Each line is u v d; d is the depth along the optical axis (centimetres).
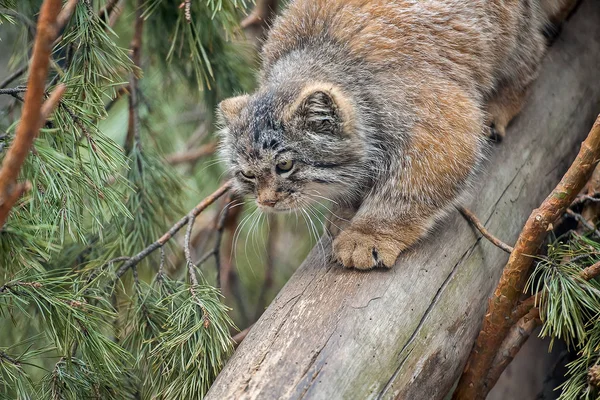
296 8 749
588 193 716
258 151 661
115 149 614
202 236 1074
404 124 664
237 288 1050
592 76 805
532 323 650
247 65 905
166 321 658
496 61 725
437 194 655
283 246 1152
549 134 748
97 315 665
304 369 536
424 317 594
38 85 421
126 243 758
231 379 541
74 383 607
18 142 437
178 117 1088
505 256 670
